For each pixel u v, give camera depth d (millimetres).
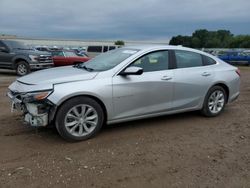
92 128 5234
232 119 6676
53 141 5105
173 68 6109
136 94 5562
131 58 5629
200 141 5266
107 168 4160
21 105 5148
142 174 4027
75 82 5062
